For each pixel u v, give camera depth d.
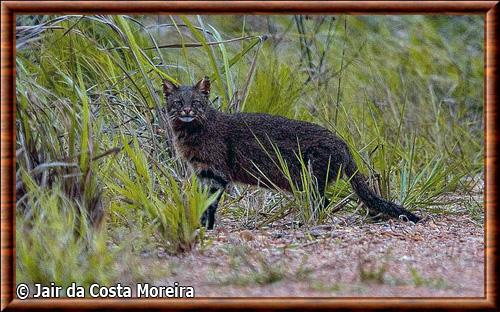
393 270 8.98
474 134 15.98
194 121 12.12
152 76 13.55
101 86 12.66
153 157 11.95
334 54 16.83
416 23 18.17
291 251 9.71
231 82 13.34
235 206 12.35
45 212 8.75
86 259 8.73
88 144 9.73
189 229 9.70
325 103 14.62
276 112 13.92
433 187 12.88
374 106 15.20
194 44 13.49
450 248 9.95
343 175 12.10
